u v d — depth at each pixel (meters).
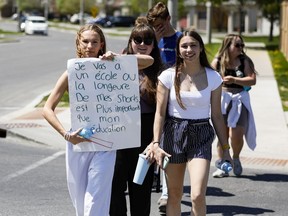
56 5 122.19
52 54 36.72
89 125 5.71
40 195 8.38
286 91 20.47
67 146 5.79
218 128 6.27
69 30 79.88
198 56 6.09
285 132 13.12
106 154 5.75
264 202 8.31
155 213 7.64
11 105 16.92
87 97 5.70
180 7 72.69
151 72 6.52
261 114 15.41
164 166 6.04
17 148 11.67
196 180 5.95
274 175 9.83
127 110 5.80
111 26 89.94
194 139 6.11
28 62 30.69
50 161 10.55
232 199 8.42
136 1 87.44
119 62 5.77
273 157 11.01
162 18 7.76
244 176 9.71
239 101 9.42
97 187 5.68
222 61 9.40
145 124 6.50
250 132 9.55
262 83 22.33
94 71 5.71
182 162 6.19
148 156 6.06
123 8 109.81
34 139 12.16
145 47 6.43
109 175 5.75
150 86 6.46
